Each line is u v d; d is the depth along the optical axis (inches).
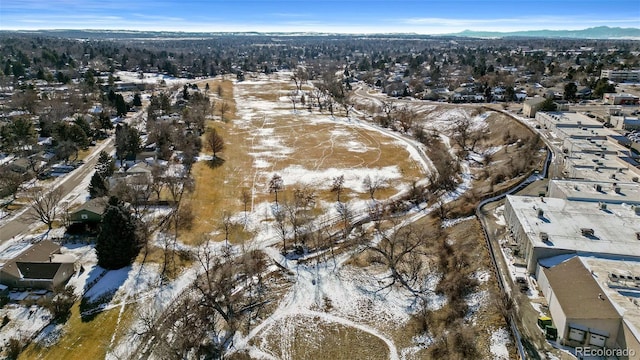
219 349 1779.0
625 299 1599.4
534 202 2444.6
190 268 2325.3
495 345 1635.1
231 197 3287.4
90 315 1950.1
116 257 2251.5
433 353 1695.4
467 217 2714.1
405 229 2679.6
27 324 1882.4
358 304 2034.9
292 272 2305.6
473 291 1991.9
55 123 4288.9
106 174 3326.8
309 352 1763.0
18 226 2674.7
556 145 3718.0
